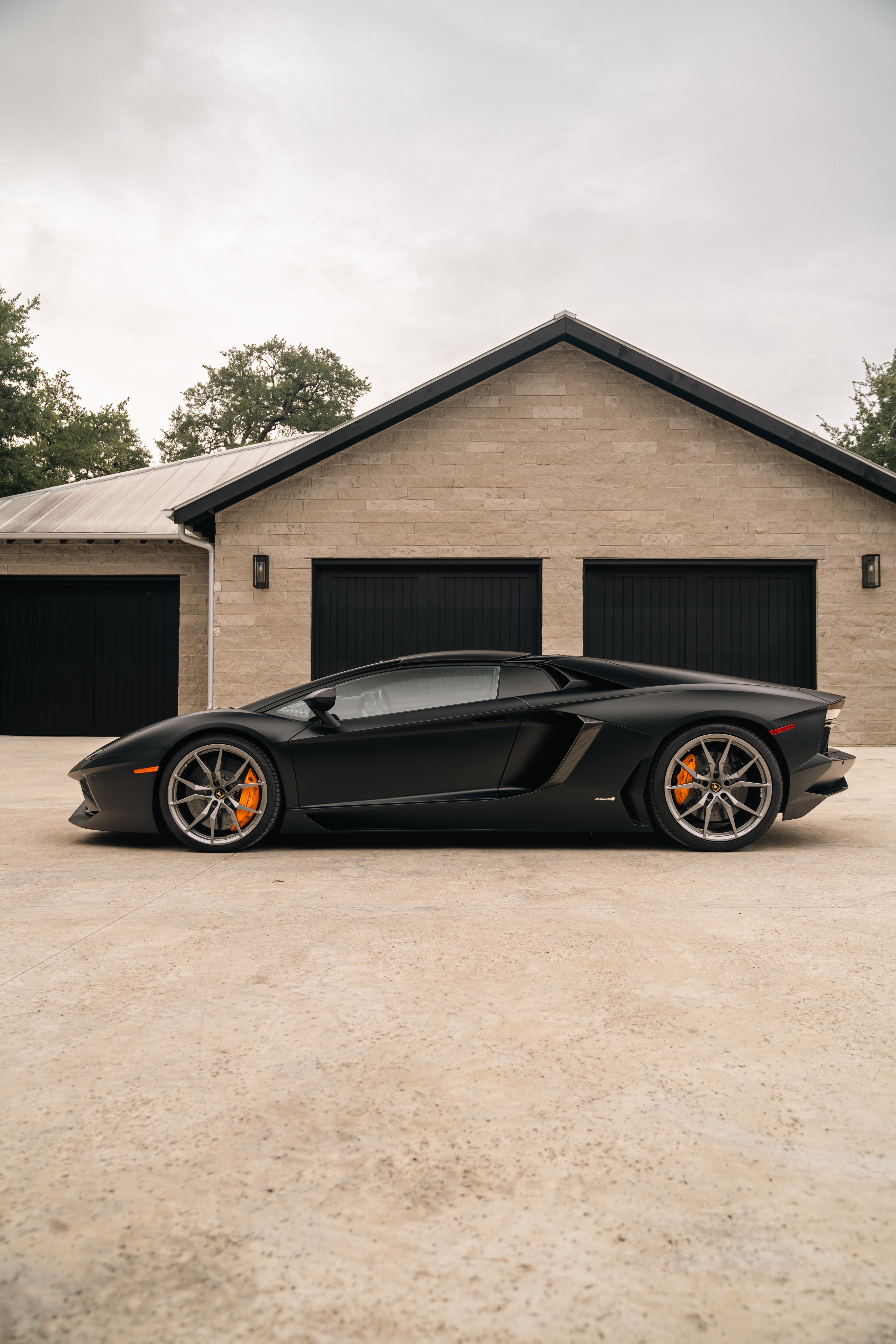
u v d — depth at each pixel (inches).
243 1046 74.4
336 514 404.2
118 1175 54.4
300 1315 41.8
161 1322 41.3
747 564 402.0
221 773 171.2
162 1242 47.6
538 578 407.2
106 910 122.3
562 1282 44.2
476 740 169.9
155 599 469.1
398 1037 76.3
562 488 400.8
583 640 402.3
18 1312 41.9
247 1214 50.2
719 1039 75.6
